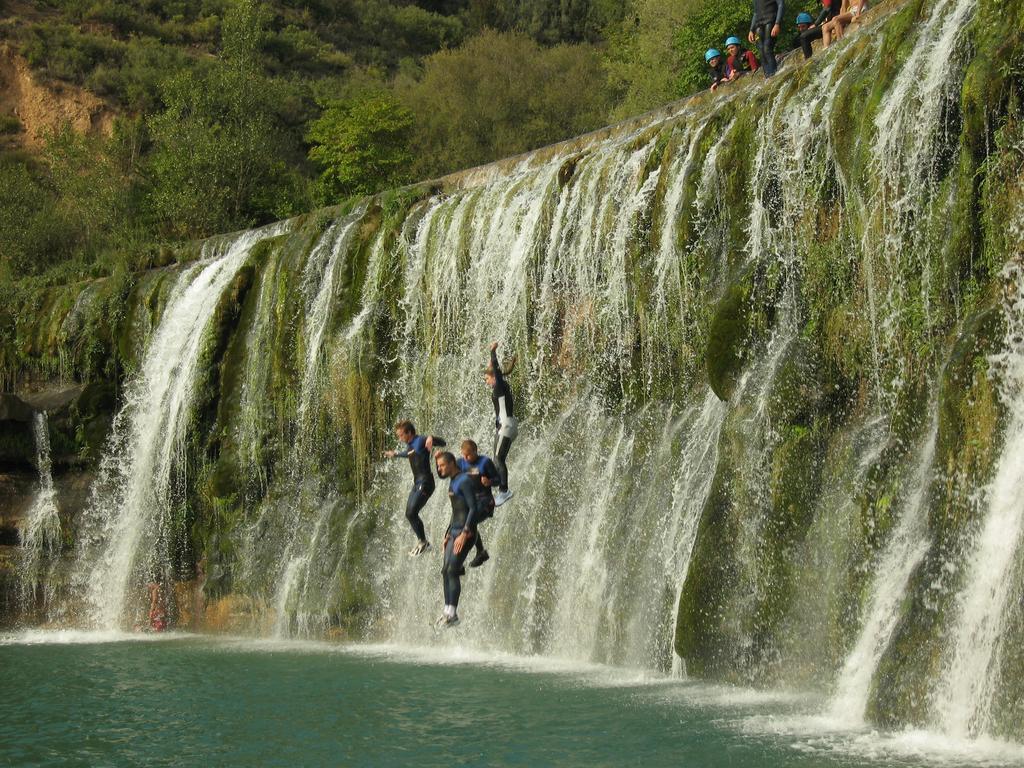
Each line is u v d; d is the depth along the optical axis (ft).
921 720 33.27
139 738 35.99
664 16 138.21
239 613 71.10
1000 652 31.50
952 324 38.73
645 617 49.24
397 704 40.52
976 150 38.24
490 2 271.49
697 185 53.72
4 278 113.60
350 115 140.97
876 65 45.27
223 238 97.30
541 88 173.58
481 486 42.98
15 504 81.15
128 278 90.94
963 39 40.19
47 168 167.02
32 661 56.80
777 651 41.39
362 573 65.00
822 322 45.29
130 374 86.28
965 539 34.30
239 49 142.61
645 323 55.77
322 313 74.23
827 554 40.81
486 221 68.69
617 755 31.24
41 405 84.79
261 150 132.36
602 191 60.85
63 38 188.03
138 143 145.69
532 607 55.72
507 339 64.23
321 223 81.30
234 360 78.43
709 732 33.73
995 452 34.24
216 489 74.69
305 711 39.81
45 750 34.58
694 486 48.93
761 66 64.49
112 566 79.05
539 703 39.65
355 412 69.36
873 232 42.93
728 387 47.26
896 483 38.83
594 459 56.54
